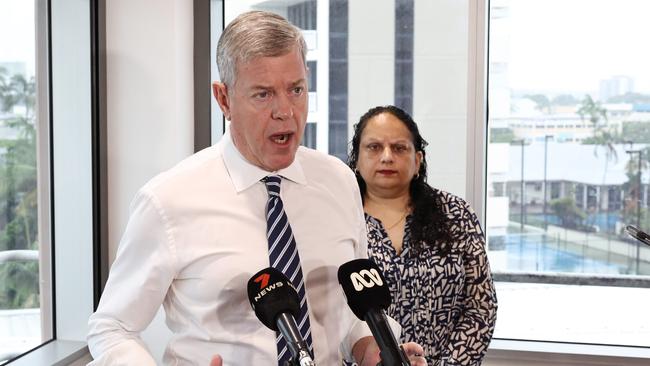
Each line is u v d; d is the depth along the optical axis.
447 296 2.33
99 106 2.85
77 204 2.85
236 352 1.50
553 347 3.06
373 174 2.40
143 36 2.89
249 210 1.54
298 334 1.24
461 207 2.42
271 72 1.35
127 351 1.46
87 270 2.88
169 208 1.50
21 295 2.61
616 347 3.08
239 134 1.48
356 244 1.70
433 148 3.17
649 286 3.12
